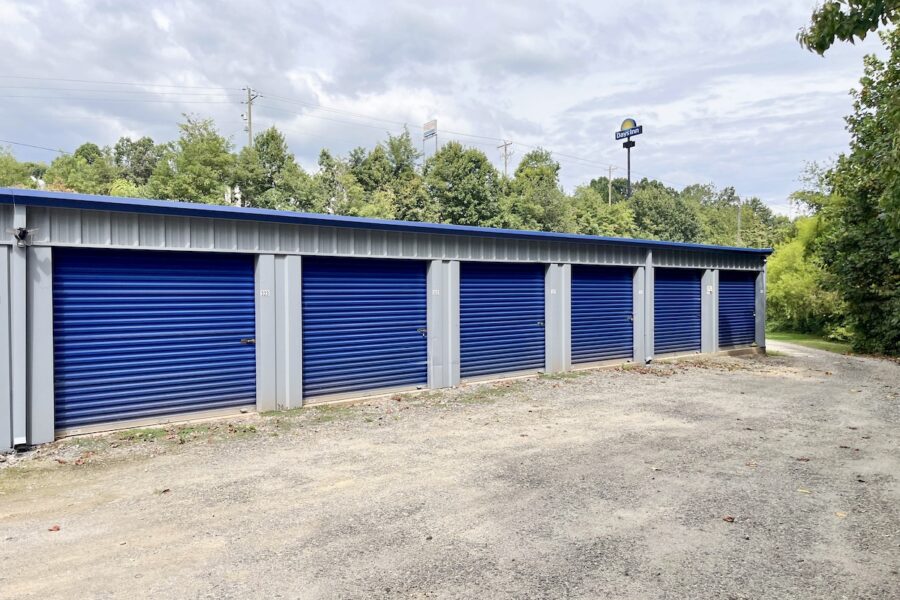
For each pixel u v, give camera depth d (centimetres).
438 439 757
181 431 788
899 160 494
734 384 1209
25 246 696
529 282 1295
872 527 478
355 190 3816
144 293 807
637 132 6494
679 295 1627
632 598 365
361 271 1034
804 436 777
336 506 521
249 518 493
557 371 1333
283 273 927
